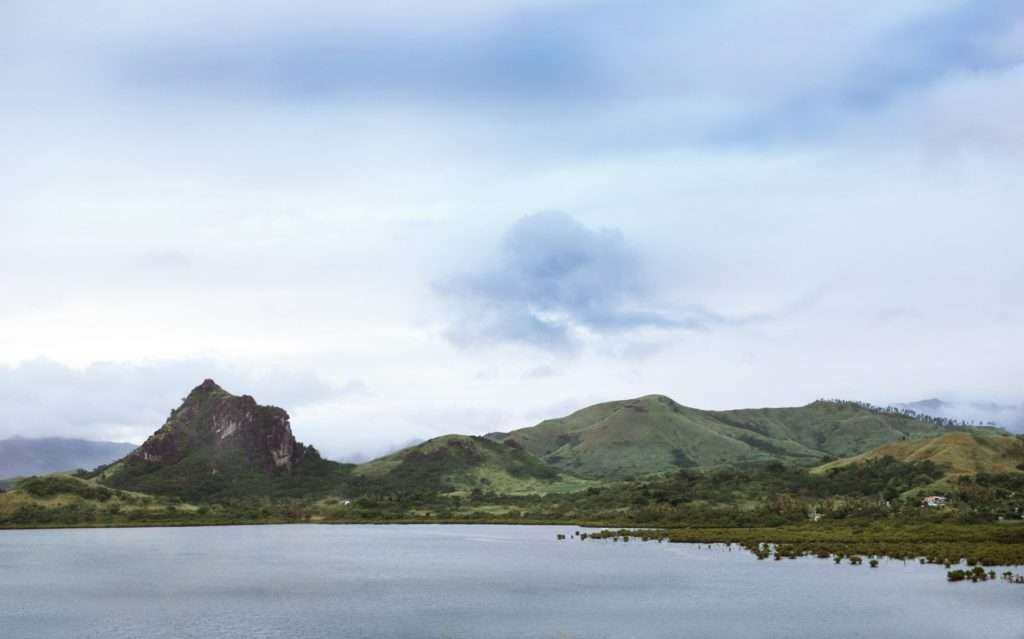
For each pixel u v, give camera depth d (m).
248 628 124.06
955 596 142.62
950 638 109.81
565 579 182.88
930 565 189.38
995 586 153.62
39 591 167.25
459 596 158.12
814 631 115.62
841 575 174.75
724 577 177.75
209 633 120.19
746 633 115.75
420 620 130.50
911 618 123.12
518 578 186.38
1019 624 118.25
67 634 119.75
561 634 117.75
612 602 146.62
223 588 172.25
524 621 128.62
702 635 115.31
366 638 115.81
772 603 140.25
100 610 141.88
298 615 136.12
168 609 142.88
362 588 171.88
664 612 134.50
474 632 120.06
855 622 121.12
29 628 124.56
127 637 117.38
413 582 182.25
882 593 147.50
